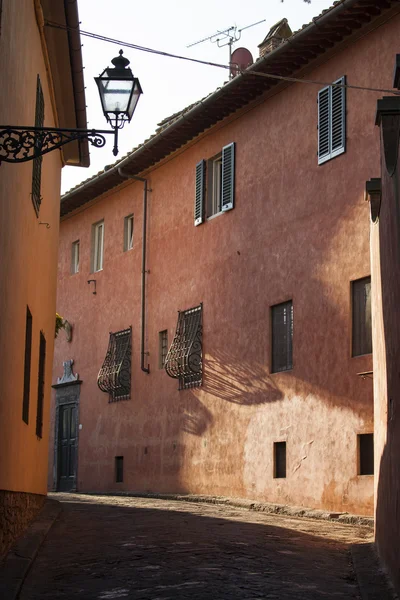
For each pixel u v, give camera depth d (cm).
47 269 1365
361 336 1427
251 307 1708
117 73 772
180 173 2023
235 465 1703
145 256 2131
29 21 999
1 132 728
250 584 758
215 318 1823
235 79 1658
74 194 2389
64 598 708
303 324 1551
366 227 1435
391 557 776
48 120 1288
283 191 1647
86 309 2406
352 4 1383
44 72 1196
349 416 1418
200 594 711
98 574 809
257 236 1711
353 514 1376
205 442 1811
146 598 699
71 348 2461
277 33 1981
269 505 1534
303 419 1525
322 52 1553
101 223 2425
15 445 959
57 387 2511
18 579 737
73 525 1190
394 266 767
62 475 2442
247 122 1778
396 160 734
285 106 1664
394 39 1412
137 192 2217
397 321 750
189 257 1947
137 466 2072
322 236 1530
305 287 1557
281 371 1609
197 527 1165
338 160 1512
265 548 979
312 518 1409
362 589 740
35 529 1076
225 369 1769
